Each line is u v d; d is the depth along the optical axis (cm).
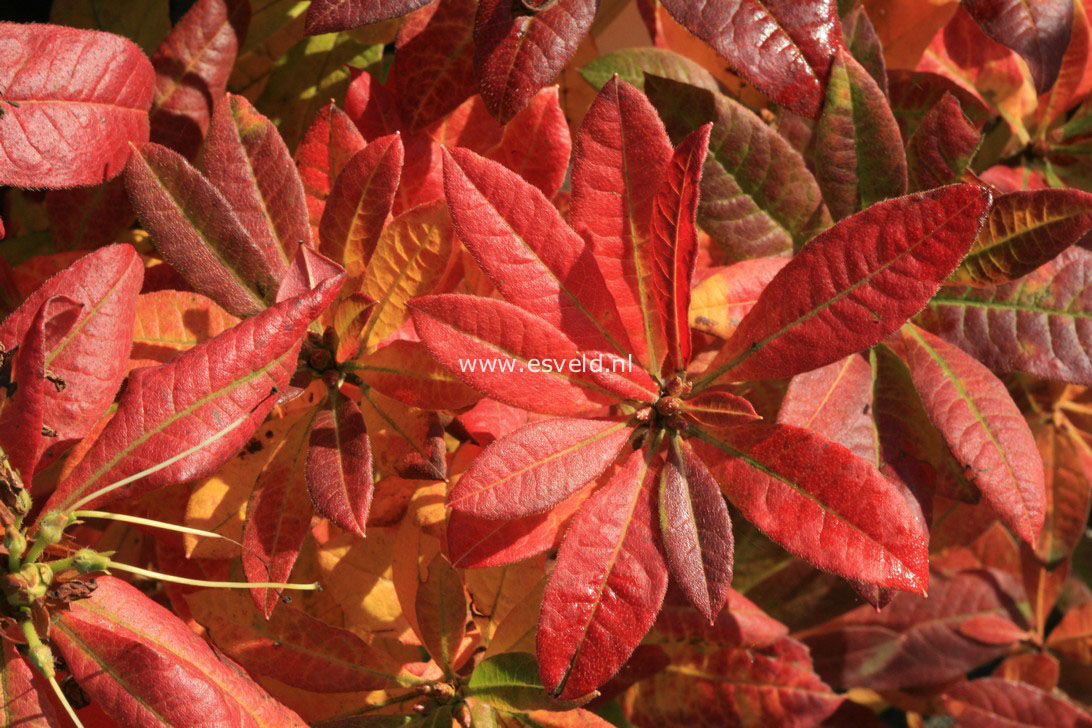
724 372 67
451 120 74
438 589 70
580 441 66
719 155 73
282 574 67
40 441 65
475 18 70
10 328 65
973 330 73
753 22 71
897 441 72
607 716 75
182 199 68
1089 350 72
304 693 70
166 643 64
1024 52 74
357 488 66
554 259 67
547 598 65
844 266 65
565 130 73
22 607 62
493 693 69
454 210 66
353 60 79
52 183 68
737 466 67
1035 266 71
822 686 77
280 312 65
